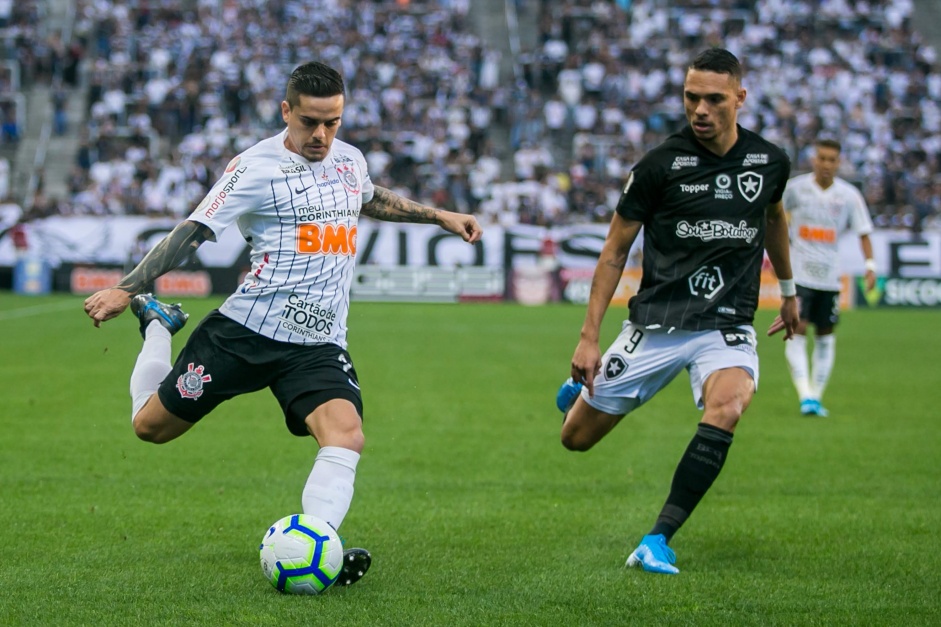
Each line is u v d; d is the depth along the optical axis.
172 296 94.38
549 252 99.00
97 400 40.66
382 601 17.72
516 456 31.77
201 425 36.19
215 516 23.92
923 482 28.70
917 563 20.67
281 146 18.39
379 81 123.50
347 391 18.67
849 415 40.25
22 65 122.62
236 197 17.98
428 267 98.38
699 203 20.80
